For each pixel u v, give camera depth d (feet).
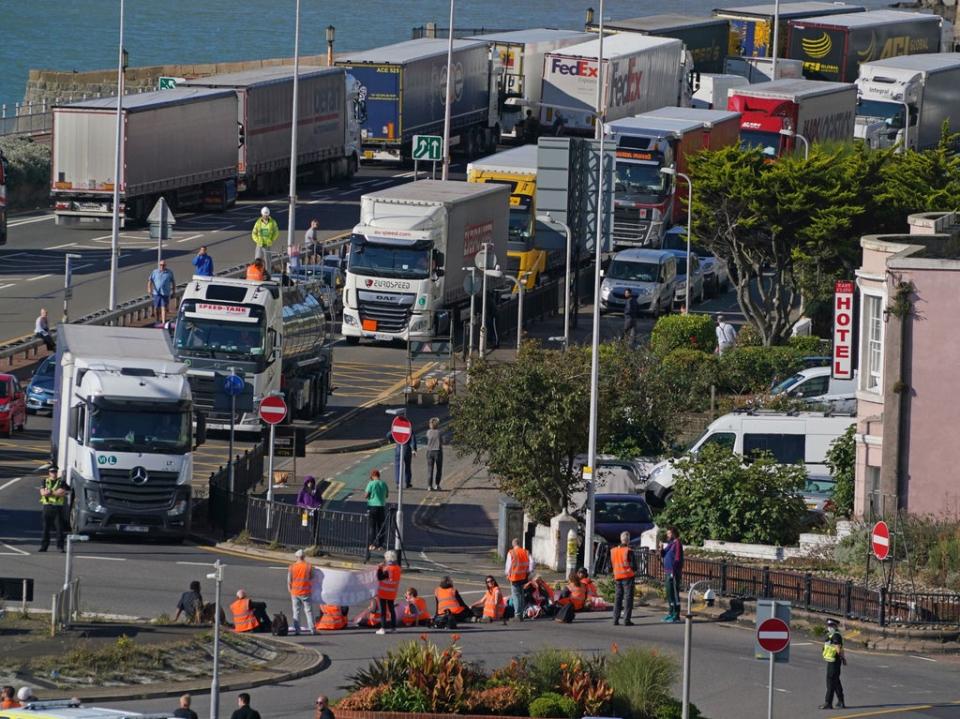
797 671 320.29
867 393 407.23
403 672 283.79
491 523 448.24
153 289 626.64
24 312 626.64
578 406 410.72
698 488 409.08
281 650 309.63
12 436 508.12
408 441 444.14
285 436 433.89
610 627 347.56
